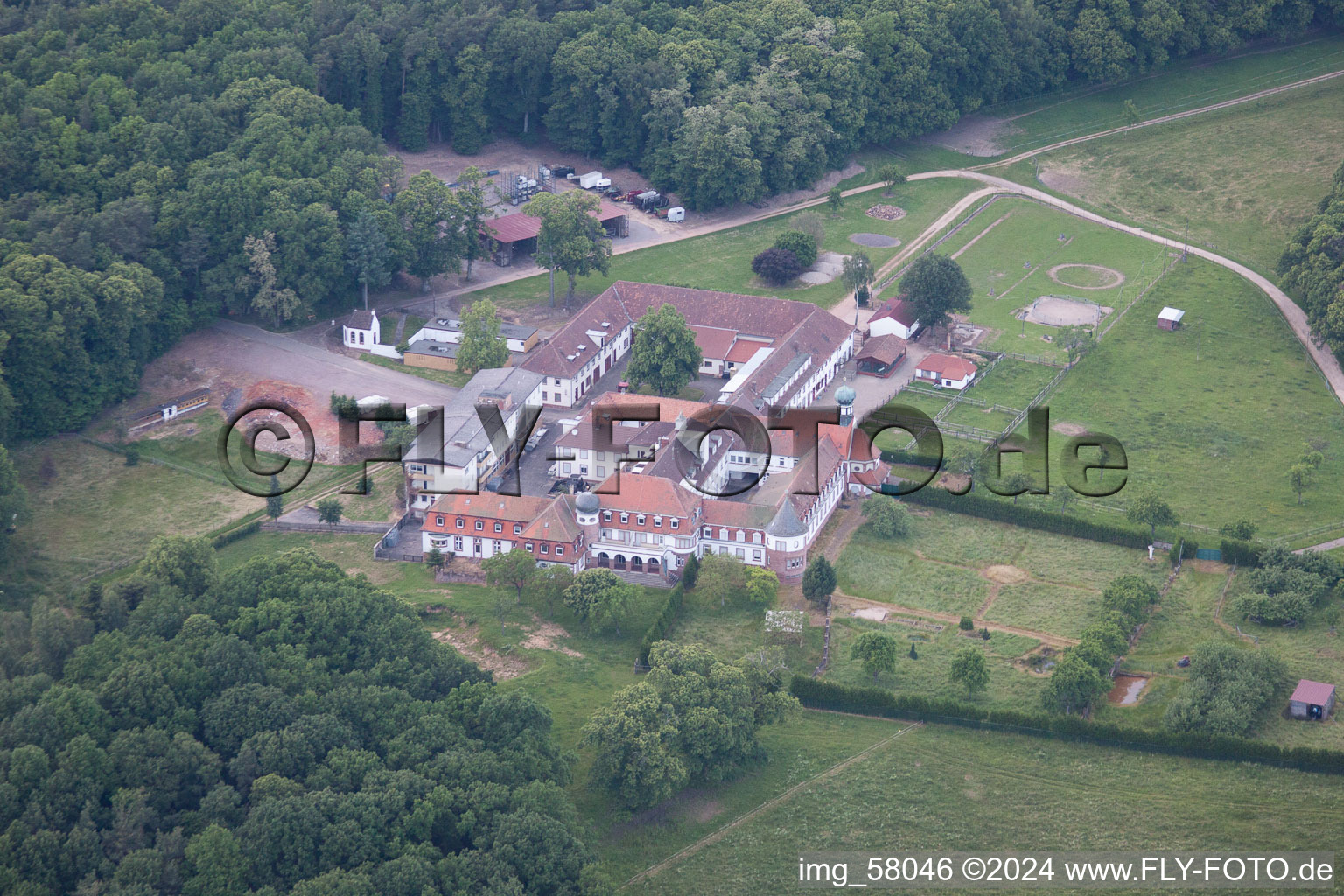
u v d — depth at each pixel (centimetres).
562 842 16450
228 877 15225
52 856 15025
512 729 18000
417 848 16012
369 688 17912
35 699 16800
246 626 18662
